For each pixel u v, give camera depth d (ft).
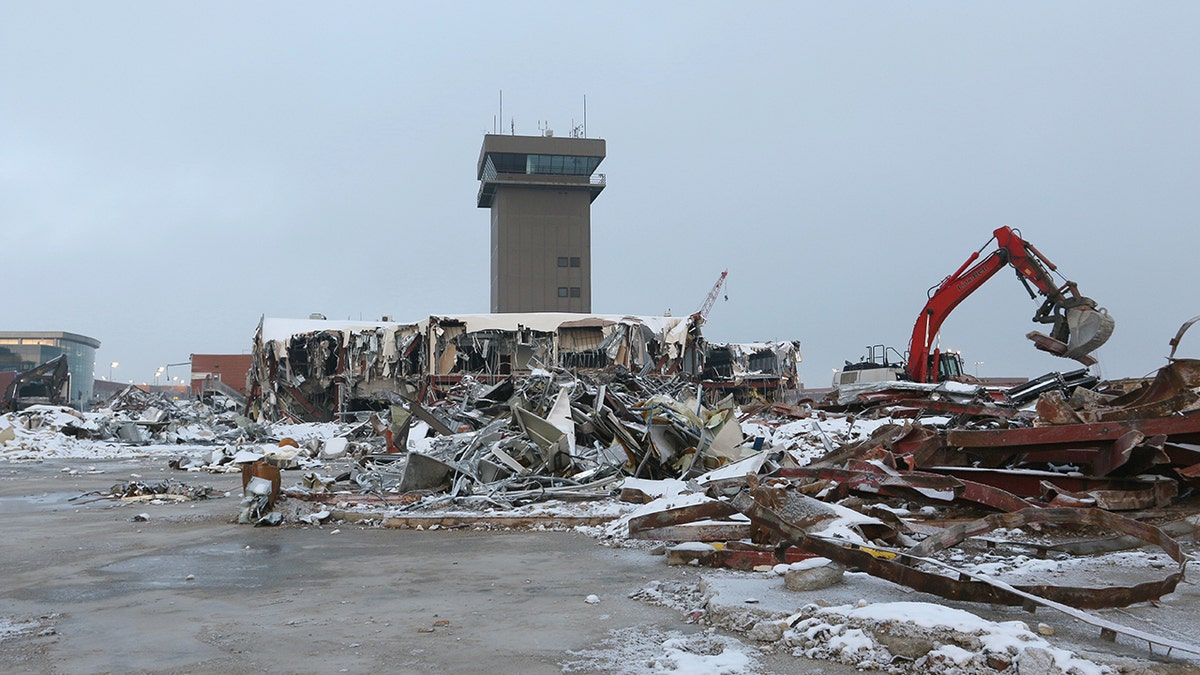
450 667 14.65
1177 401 33.32
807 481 36.52
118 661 15.25
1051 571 22.24
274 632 17.22
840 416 79.20
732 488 36.11
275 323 178.91
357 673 14.38
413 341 169.37
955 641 14.24
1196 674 13.33
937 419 64.95
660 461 45.88
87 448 98.37
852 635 14.89
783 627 15.89
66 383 166.30
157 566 25.45
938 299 89.92
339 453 76.79
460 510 36.88
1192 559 23.61
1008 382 126.62
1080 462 34.71
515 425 51.37
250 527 34.63
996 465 36.96
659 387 76.84
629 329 171.83
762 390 181.98
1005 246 83.35
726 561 23.53
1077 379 73.15
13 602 20.44
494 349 170.71
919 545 20.11
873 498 34.19
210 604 20.03
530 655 15.33
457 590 21.48
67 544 30.12
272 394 170.40
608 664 14.70
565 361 169.99
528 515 34.73
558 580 22.67
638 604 19.48
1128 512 30.40
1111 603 16.69
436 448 53.21
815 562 19.77
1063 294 77.61
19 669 14.80
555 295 326.85
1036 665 13.17
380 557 26.91
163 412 122.11
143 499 45.50
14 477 63.46
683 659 14.66
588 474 44.06
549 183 323.98
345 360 169.78
